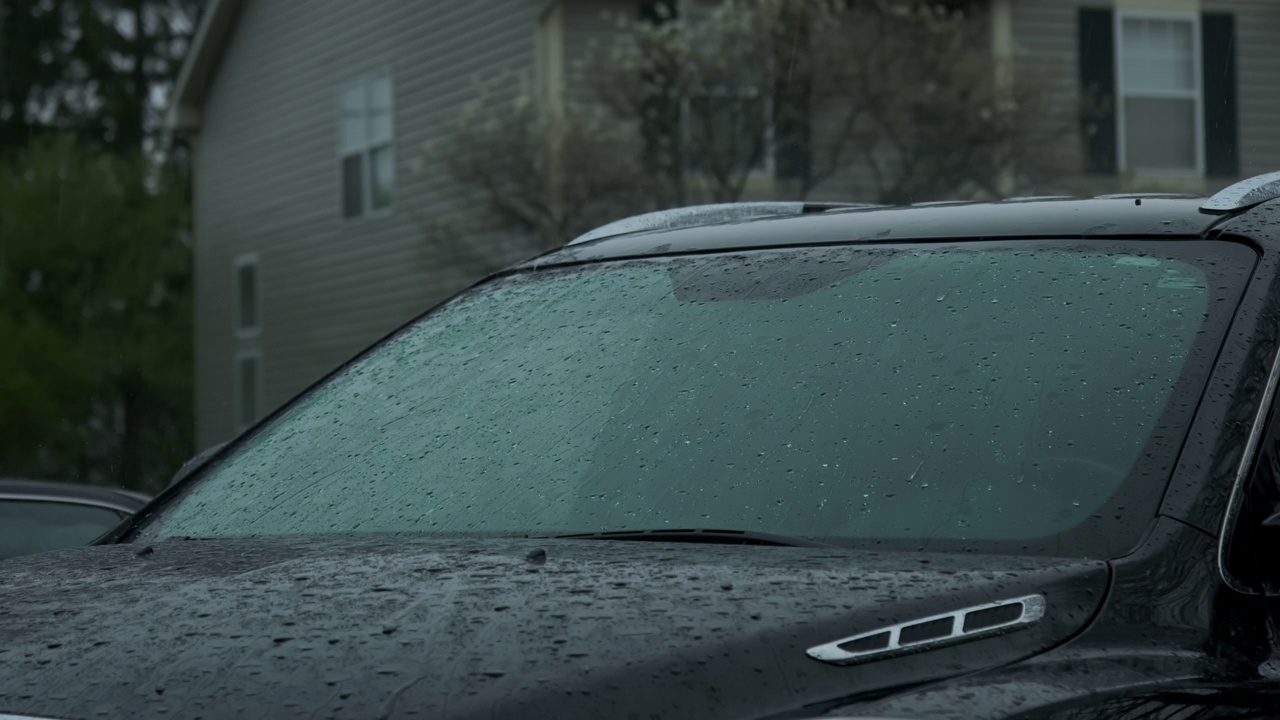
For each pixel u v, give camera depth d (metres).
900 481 2.39
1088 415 2.40
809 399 2.59
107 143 43.38
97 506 6.00
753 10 17.59
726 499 2.46
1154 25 19.97
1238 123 20.19
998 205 2.97
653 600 2.01
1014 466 2.36
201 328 28.17
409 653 1.90
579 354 2.93
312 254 25.19
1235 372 2.39
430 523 2.63
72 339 30.67
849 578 2.09
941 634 1.99
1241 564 2.21
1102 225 2.78
